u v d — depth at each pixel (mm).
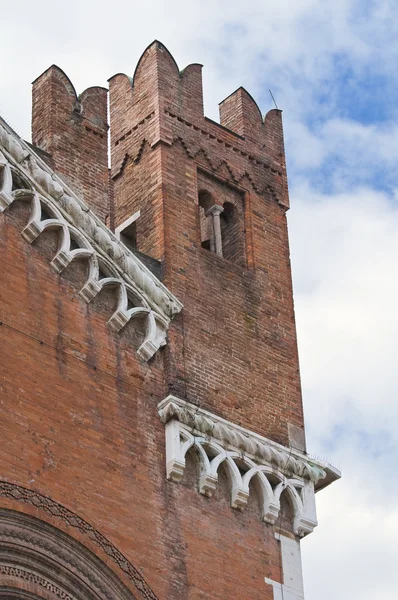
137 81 42188
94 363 35656
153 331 37094
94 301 36469
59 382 34594
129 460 35062
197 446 36344
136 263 37500
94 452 34438
